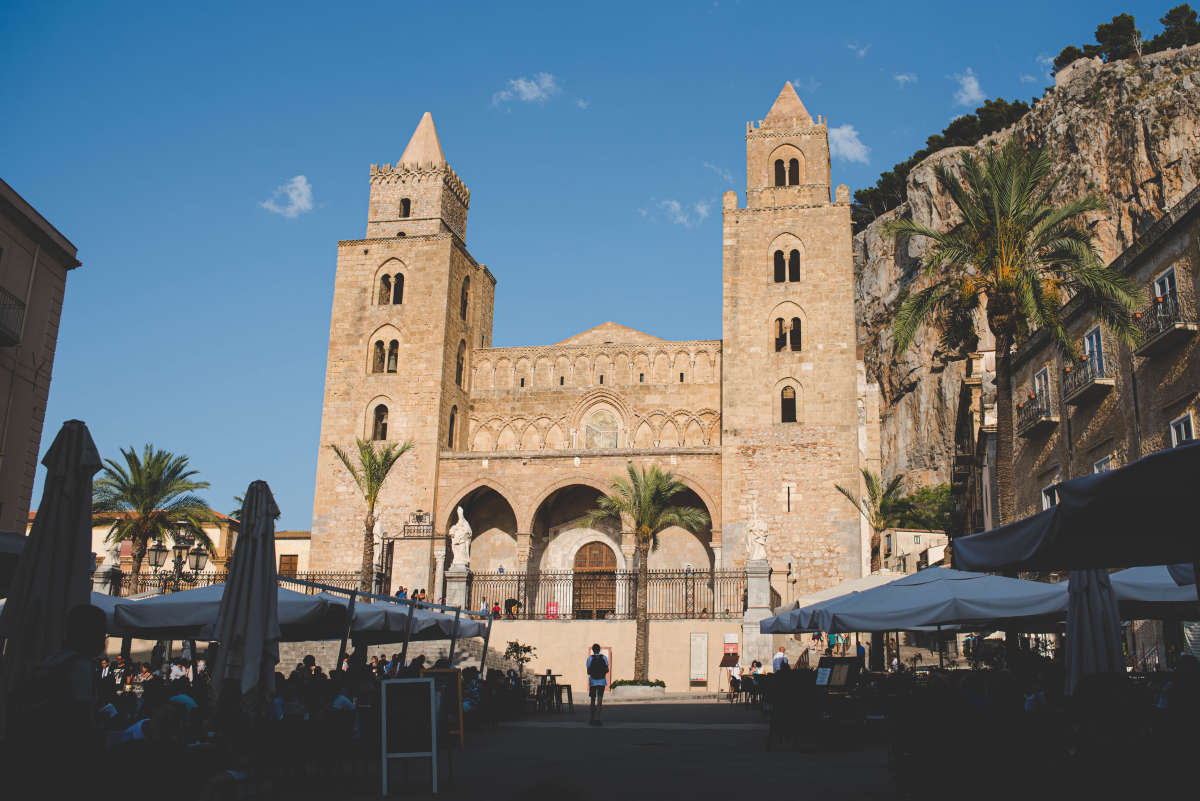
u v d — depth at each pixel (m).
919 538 70.06
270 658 12.80
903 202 117.06
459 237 69.12
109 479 48.44
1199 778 8.89
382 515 58.47
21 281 32.81
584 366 65.56
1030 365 39.72
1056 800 10.09
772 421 57.47
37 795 7.56
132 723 13.98
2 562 14.12
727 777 14.57
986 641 38.12
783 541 55.41
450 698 18.86
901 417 95.31
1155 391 29.33
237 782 11.52
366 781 15.04
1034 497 38.75
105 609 17.11
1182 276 28.19
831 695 19.66
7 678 9.97
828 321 58.69
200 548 39.44
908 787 12.28
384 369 61.78
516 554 59.94
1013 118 110.62
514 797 10.30
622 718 28.78
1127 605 18.75
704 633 44.91
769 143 63.38
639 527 47.62
